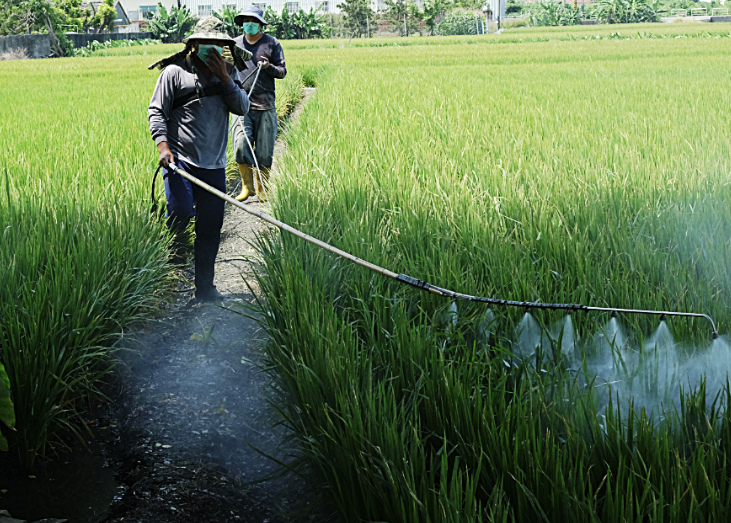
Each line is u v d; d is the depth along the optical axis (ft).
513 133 27.55
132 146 25.59
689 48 116.26
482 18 262.67
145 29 254.47
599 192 16.62
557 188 17.20
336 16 256.73
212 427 10.55
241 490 9.11
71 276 11.73
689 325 10.03
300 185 18.42
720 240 12.98
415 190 17.49
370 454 7.42
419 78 62.44
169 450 9.93
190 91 14.71
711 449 6.93
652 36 183.83
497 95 43.96
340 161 21.21
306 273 12.84
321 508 8.41
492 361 9.20
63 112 38.52
